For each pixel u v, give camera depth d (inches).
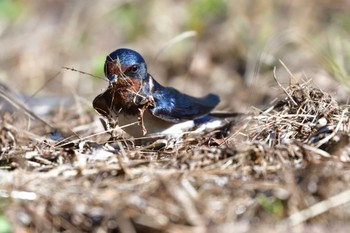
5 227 332.8
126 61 443.5
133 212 331.0
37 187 350.9
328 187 336.8
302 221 326.0
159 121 456.8
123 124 450.3
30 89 738.2
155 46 821.9
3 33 870.4
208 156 377.1
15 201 343.0
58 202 339.0
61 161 397.4
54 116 554.3
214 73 766.5
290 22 814.5
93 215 335.3
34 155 403.9
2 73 759.1
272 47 713.6
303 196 334.0
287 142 382.3
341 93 538.0
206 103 492.1
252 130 434.6
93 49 844.0
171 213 329.7
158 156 407.8
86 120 527.2
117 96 442.3
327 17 828.6
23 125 501.7
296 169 352.5
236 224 325.7
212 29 824.9
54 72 788.0
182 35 576.1
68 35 851.4
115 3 892.0
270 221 328.2
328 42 743.7
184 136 454.9
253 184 342.3
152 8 871.1
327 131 396.5
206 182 347.3
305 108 439.5
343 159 370.9
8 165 398.0
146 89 453.1
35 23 887.1
